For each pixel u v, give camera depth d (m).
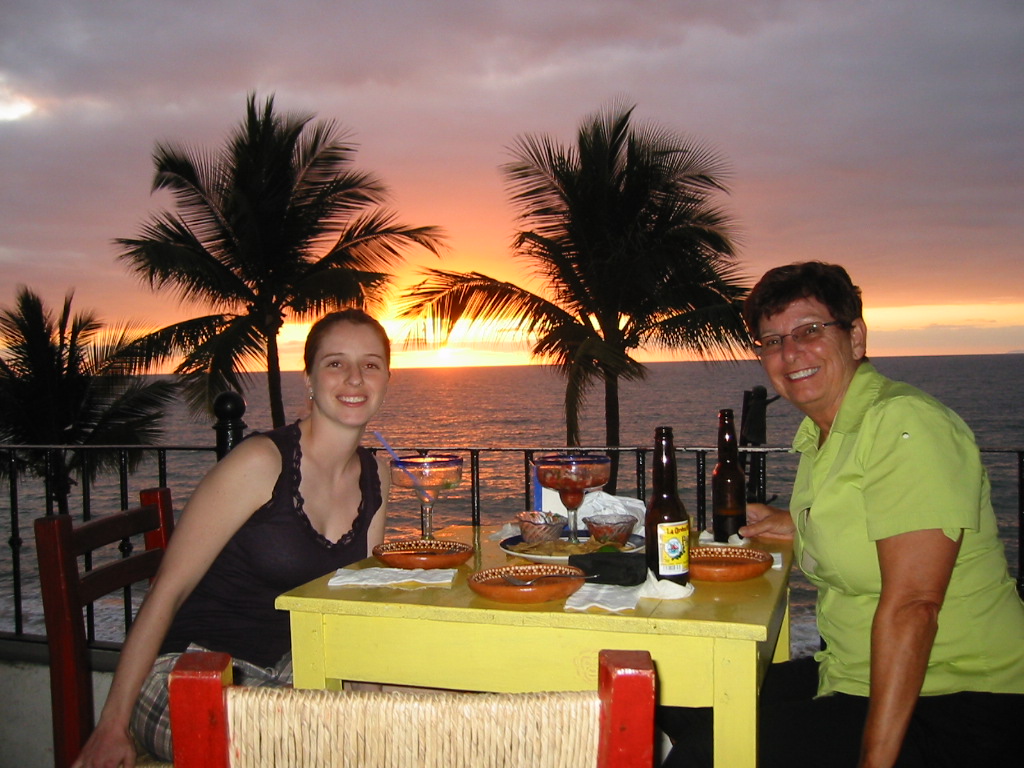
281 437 1.94
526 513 2.14
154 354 14.05
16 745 3.00
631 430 45.69
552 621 1.48
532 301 11.97
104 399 16.09
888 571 1.53
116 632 5.92
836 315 1.79
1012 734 1.53
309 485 1.95
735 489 2.13
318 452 1.99
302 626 1.64
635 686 0.77
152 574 2.14
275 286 14.29
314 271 14.43
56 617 1.82
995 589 1.64
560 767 0.78
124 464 3.32
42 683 2.97
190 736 0.79
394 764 0.78
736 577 1.69
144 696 1.73
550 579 1.65
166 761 1.71
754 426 3.96
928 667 1.62
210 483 1.84
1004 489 23.42
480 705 0.78
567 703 0.78
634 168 11.67
